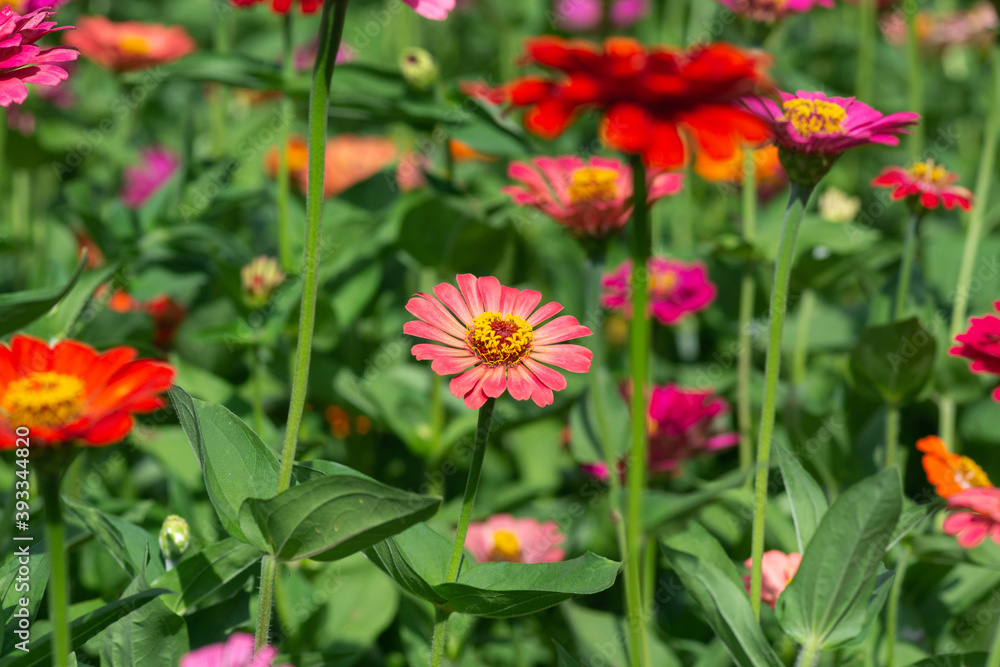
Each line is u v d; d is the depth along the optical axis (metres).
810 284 0.90
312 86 0.59
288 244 0.84
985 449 0.83
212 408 0.62
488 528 0.81
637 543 0.62
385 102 0.85
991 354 0.65
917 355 0.73
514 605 0.60
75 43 1.12
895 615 0.70
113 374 0.56
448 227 0.86
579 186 0.72
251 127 1.20
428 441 0.85
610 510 0.72
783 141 0.62
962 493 0.64
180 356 0.92
